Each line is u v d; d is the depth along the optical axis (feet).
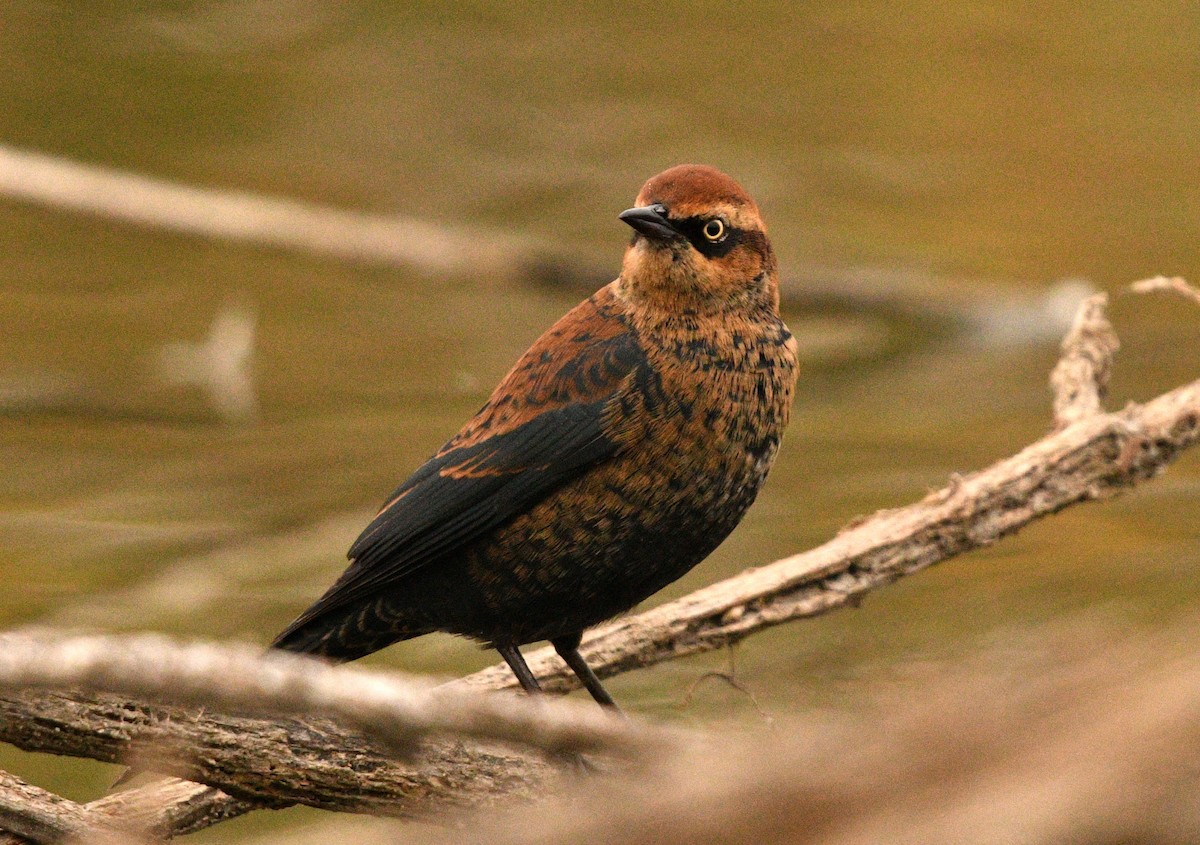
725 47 71.67
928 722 8.57
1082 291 59.52
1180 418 31.81
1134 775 7.98
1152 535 40.70
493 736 12.48
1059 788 8.09
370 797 22.86
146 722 22.02
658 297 28.68
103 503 44.42
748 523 42.96
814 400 54.44
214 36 68.90
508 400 28.53
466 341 58.34
